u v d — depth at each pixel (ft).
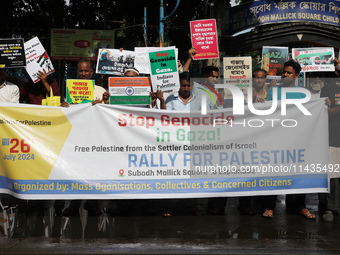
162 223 19.06
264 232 17.75
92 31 52.65
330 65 25.48
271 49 28.73
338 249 15.67
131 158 19.15
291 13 37.58
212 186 19.35
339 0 37.83
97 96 21.56
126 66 23.63
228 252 15.31
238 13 38.22
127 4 54.13
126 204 21.85
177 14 54.19
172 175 19.25
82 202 21.54
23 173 18.84
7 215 20.07
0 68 21.04
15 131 18.85
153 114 19.22
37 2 56.03
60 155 18.94
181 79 19.93
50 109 18.99
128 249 15.61
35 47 21.09
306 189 19.62
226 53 38.29
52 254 15.10
